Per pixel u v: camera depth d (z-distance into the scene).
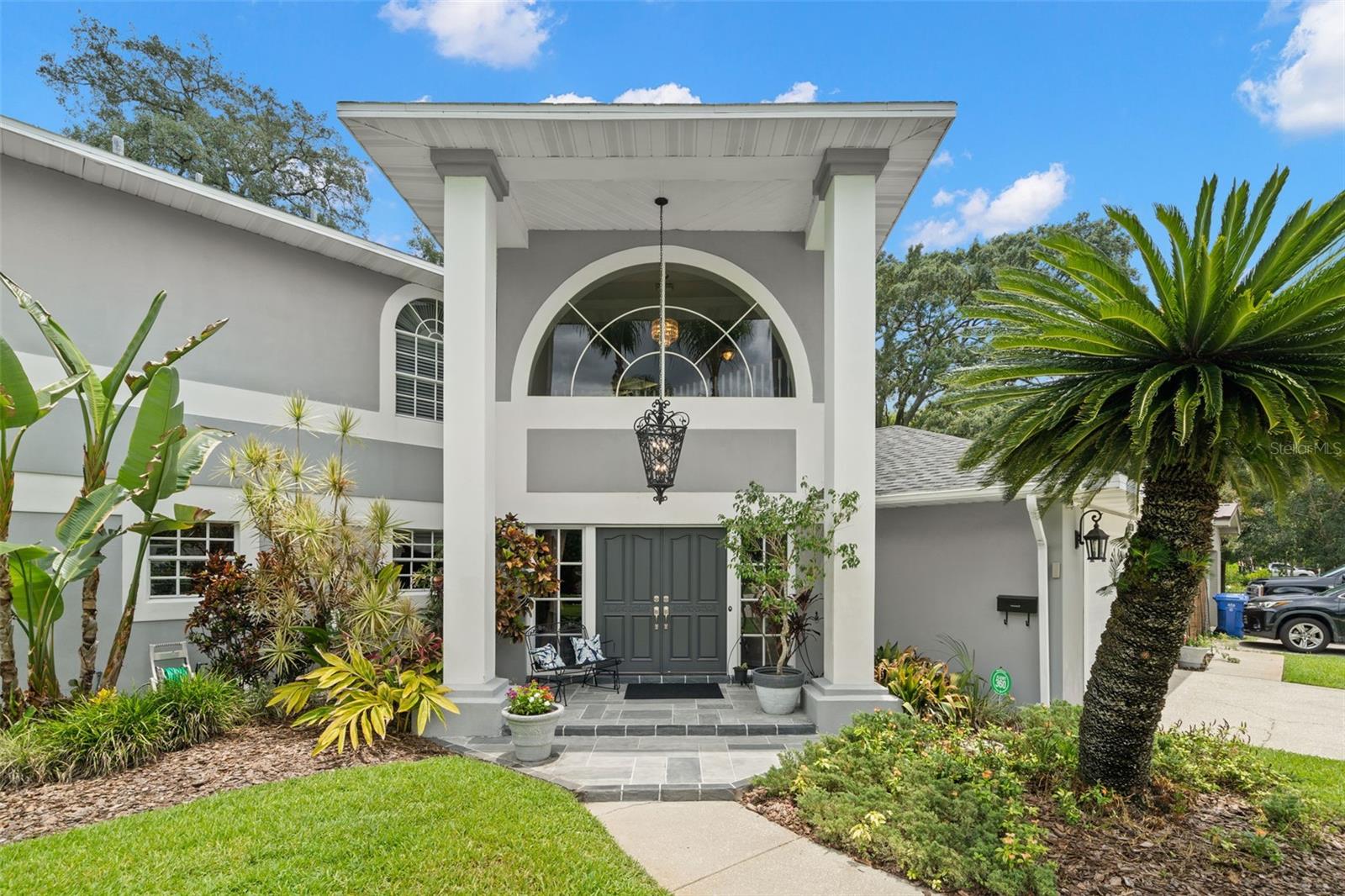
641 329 10.33
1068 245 5.19
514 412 9.77
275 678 7.82
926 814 4.88
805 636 9.46
